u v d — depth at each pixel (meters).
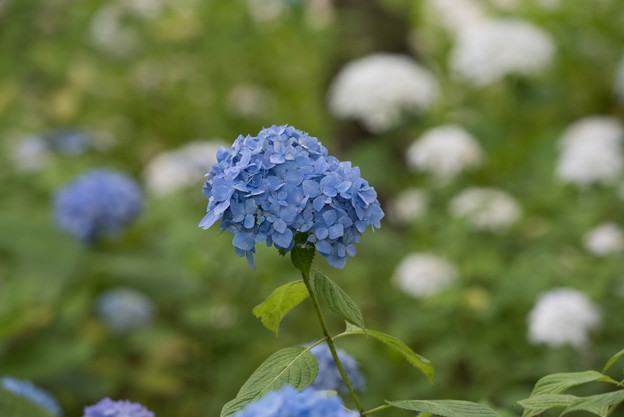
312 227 1.63
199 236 5.08
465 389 3.99
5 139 6.91
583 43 6.96
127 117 7.82
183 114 7.87
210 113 7.99
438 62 7.15
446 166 5.40
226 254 4.94
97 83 7.60
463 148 5.43
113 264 4.86
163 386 4.61
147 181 6.34
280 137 1.68
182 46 8.01
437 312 4.27
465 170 5.57
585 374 1.72
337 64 7.34
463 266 4.62
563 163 5.14
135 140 7.66
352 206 1.66
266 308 1.90
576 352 3.81
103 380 4.51
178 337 4.81
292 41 8.27
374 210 1.67
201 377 4.70
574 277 4.40
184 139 7.84
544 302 3.91
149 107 7.88
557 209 5.16
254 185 1.63
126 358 5.04
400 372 4.18
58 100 7.25
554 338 3.78
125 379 4.66
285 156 1.65
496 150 5.76
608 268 4.36
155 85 7.99
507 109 6.25
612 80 6.96
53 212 5.46
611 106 7.02
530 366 3.88
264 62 8.20
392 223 6.30
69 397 4.36
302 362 1.72
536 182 5.55
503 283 4.35
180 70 8.02
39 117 7.43
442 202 5.50
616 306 4.20
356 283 5.10
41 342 4.32
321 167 1.65
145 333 4.81
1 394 2.03
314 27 7.91
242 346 4.67
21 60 7.32
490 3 7.48
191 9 8.34
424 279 4.49
